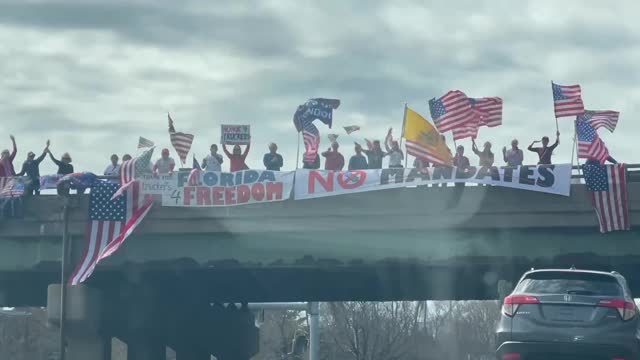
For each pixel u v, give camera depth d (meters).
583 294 16.38
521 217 33.44
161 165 35.41
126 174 35.38
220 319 57.00
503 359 16.62
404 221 34.41
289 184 34.75
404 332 97.94
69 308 36.59
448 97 34.00
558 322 16.34
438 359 108.38
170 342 48.72
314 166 35.44
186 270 36.44
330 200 34.84
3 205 36.22
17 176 36.38
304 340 105.62
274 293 50.41
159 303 43.56
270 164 35.12
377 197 34.56
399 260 34.72
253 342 63.19
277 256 35.41
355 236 34.94
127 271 37.00
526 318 16.50
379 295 51.16
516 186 33.00
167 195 35.28
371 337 93.00
